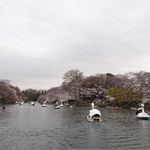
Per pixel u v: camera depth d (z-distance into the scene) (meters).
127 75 118.94
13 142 26.00
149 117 51.97
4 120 48.62
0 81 155.38
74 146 24.27
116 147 23.86
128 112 70.00
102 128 37.22
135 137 29.41
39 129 35.94
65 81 139.50
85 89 122.88
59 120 49.56
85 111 80.00
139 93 92.19
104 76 124.31
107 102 105.81
